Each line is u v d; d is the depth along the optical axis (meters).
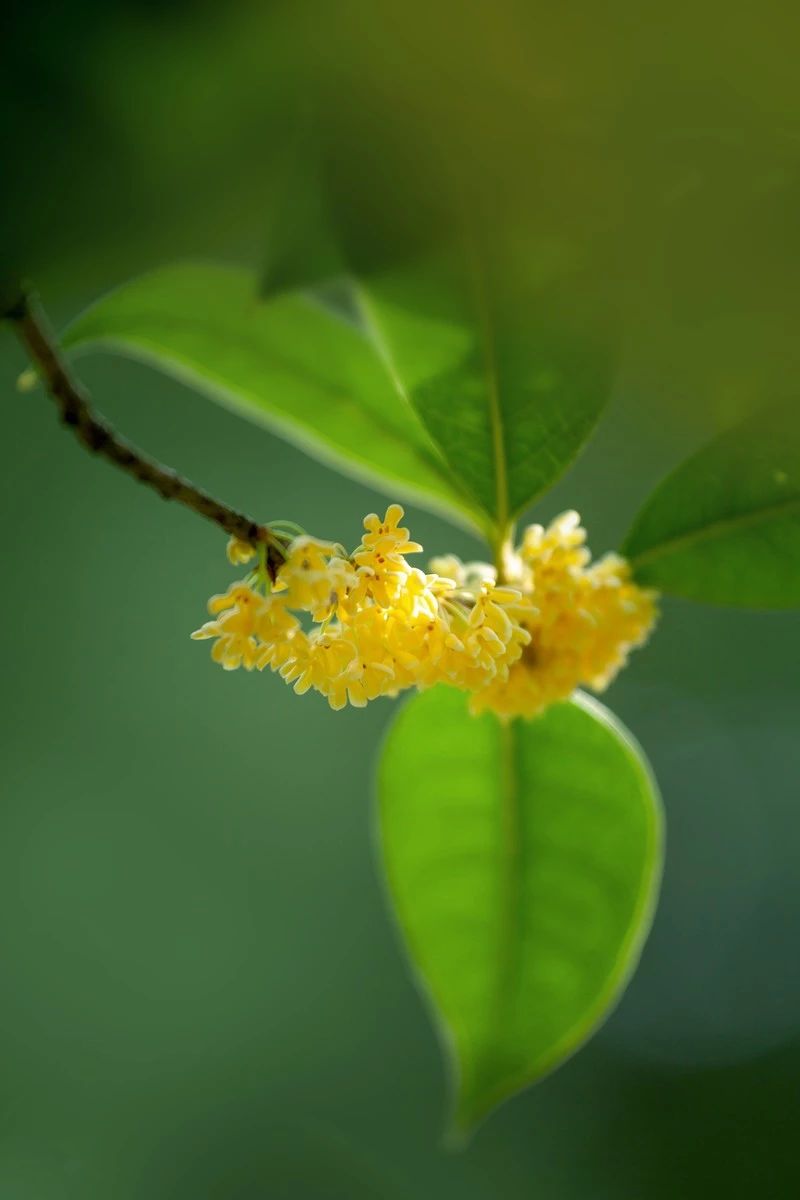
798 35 0.39
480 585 0.45
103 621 0.94
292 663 0.44
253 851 0.96
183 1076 0.93
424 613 0.44
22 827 0.91
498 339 0.44
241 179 0.41
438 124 0.40
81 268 0.41
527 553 0.46
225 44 0.40
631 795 0.48
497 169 0.40
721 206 0.40
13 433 0.94
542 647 0.45
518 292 0.42
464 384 0.45
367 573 0.44
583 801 0.48
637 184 0.40
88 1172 0.89
